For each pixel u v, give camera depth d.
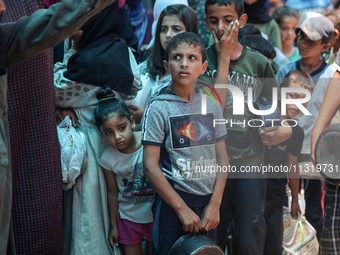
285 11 5.15
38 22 1.88
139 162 2.86
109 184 2.90
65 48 3.20
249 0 4.77
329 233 2.70
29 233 2.59
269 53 3.33
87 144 2.86
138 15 4.44
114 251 2.91
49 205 2.62
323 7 5.77
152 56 3.21
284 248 3.04
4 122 1.93
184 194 2.55
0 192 1.85
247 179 2.68
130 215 2.89
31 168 2.57
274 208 2.85
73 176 2.78
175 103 2.57
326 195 2.75
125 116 2.79
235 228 2.73
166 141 2.57
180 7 3.11
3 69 1.95
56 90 2.85
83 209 2.83
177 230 2.54
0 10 2.07
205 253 2.39
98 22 2.93
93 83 2.83
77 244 2.83
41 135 2.57
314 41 3.54
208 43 4.20
